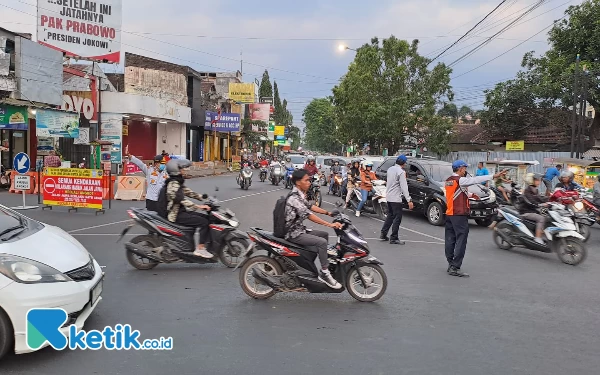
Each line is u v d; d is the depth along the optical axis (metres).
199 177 35.66
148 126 38.50
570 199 11.08
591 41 24.69
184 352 4.66
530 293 7.10
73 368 4.29
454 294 6.92
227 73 65.12
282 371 4.29
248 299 6.43
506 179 16.27
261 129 71.31
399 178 10.77
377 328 5.44
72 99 26.45
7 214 5.69
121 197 17.94
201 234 7.87
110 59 27.98
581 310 6.31
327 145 95.75
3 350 4.27
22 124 19.41
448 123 32.47
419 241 11.38
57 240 5.14
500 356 4.74
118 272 7.68
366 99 34.09
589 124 29.45
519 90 29.45
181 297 6.43
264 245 6.38
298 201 6.30
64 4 26.39
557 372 4.40
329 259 6.44
